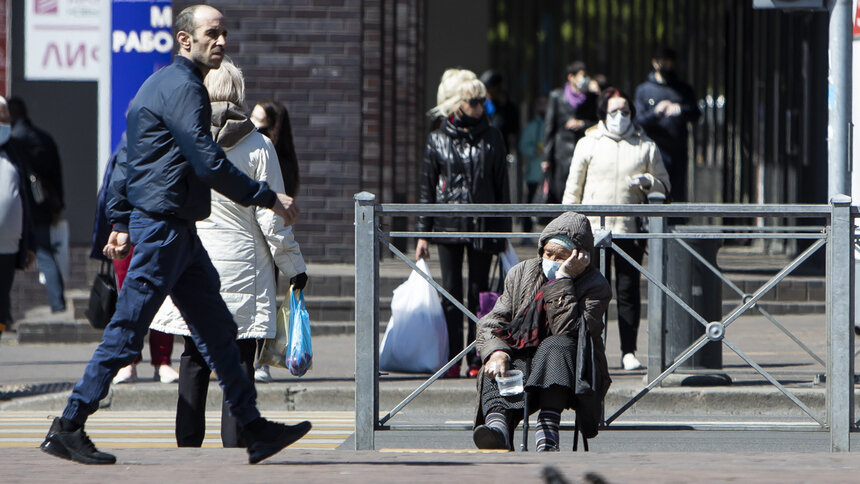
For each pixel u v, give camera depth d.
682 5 82.25
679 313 29.77
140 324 18.11
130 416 30.88
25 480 16.50
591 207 22.11
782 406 29.81
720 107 69.62
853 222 22.17
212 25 18.61
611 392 30.17
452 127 33.00
